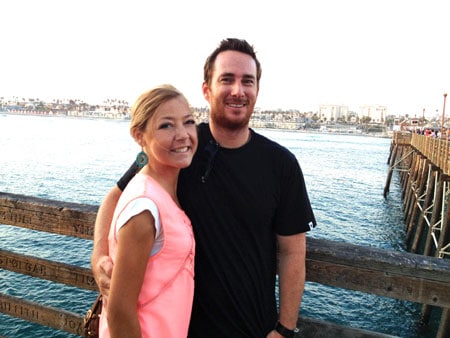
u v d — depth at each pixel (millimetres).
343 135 199750
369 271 2094
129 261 1455
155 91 1603
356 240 18906
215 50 1927
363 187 36750
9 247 13992
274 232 1991
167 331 1562
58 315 2873
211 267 1863
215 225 1871
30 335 8906
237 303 1872
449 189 14984
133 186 1588
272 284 1992
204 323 1892
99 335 1669
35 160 43250
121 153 56500
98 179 32344
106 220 1836
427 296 2008
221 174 1884
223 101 1860
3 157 44344
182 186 1907
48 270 2910
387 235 20000
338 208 26250
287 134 171625
